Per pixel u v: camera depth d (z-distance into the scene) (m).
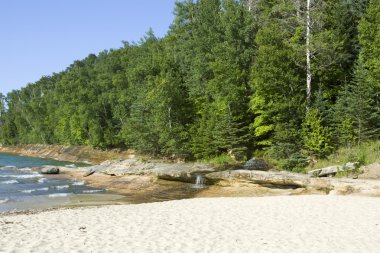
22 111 116.25
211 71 40.53
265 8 39.28
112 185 30.39
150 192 26.91
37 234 11.84
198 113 39.34
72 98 79.06
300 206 16.38
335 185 20.64
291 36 32.62
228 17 39.03
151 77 48.56
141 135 42.38
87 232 12.09
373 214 14.37
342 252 9.67
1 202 23.58
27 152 86.62
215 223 13.37
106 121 63.06
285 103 28.75
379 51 27.00
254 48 37.91
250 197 20.45
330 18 31.56
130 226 12.99
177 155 38.91
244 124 33.94
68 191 28.31
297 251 9.80
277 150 28.75
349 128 26.75
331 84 32.34
